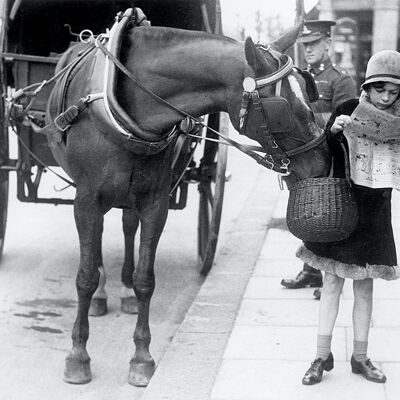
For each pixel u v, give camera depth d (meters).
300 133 3.95
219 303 5.75
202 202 6.69
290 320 5.35
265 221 8.36
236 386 4.35
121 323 5.70
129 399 4.50
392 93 4.00
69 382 4.69
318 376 4.34
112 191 4.49
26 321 5.71
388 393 4.22
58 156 5.04
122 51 4.41
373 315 5.39
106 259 7.23
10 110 5.54
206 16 6.05
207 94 4.21
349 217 4.01
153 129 4.33
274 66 4.01
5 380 4.73
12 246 7.60
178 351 4.88
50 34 6.83
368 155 4.11
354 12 15.33
